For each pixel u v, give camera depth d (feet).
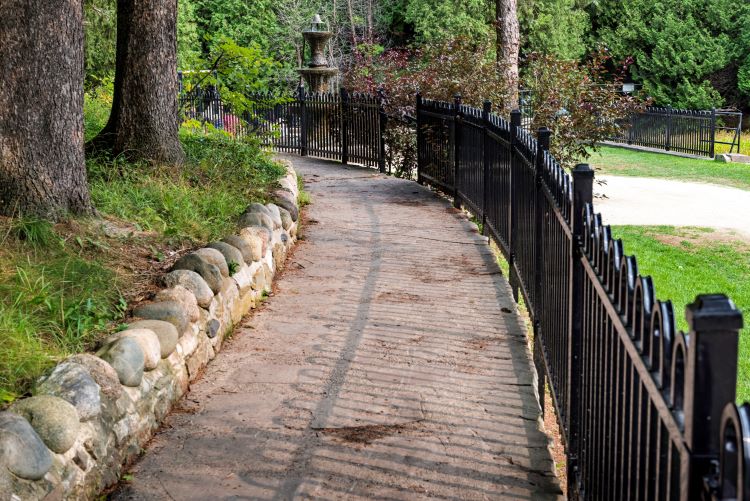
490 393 16.58
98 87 51.24
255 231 23.48
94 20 53.26
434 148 41.34
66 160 20.72
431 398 16.34
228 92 42.11
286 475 13.25
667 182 56.59
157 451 14.03
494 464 13.58
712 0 113.80
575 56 115.34
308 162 54.75
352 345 19.42
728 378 5.63
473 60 46.29
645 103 41.14
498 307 22.39
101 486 12.41
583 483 11.43
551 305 15.55
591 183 11.89
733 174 60.75
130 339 14.35
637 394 7.95
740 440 4.88
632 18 118.32
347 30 119.55
